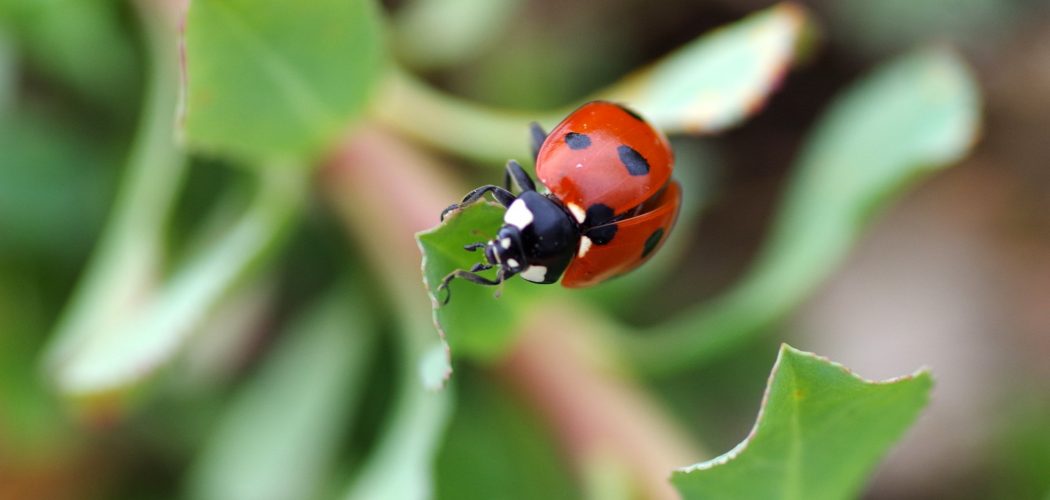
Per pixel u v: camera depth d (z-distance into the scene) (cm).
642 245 10
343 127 10
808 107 13
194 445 11
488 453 10
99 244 11
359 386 11
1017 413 12
